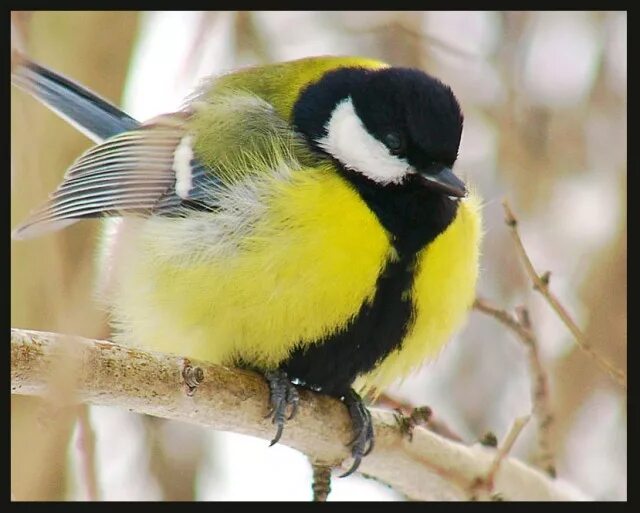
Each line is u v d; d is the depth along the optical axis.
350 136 2.07
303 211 2.06
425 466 2.08
